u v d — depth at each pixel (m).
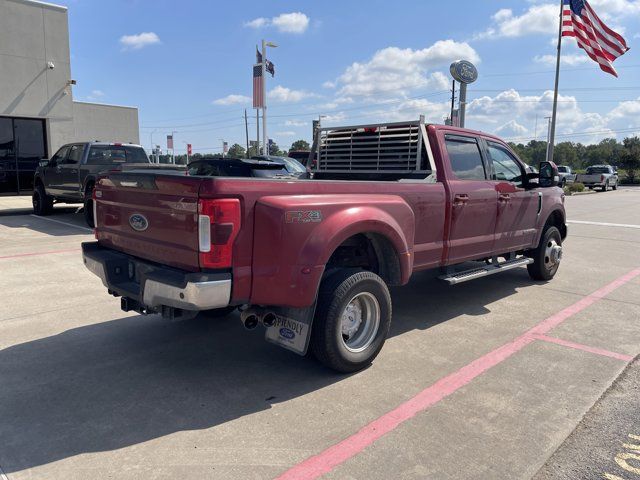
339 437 3.14
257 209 3.45
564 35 19.30
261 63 23.88
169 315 3.66
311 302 3.71
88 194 11.70
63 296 6.18
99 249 4.53
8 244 9.63
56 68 18.19
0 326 5.11
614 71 17.62
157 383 3.88
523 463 2.89
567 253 9.76
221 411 3.46
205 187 3.27
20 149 18.08
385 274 4.54
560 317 5.63
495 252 6.08
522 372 4.13
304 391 3.77
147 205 3.79
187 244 3.44
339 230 3.78
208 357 4.41
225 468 2.81
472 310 5.88
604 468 2.85
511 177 6.39
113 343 4.70
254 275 3.47
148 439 3.10
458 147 5.50
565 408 3.53
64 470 2.78
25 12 17.19
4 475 2.72
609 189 39.50
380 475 2.76
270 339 3.98
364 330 4.22
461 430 3.23
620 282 7.35
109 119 27.78
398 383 3.92
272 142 36.41
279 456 2.93
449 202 5.11
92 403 3.55
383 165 5.67
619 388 3.85
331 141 6.27
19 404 3.53
